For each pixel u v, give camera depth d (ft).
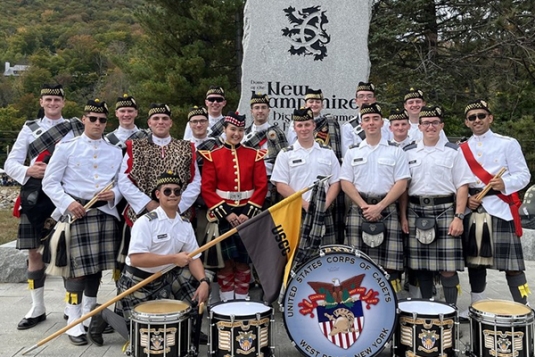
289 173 14.62
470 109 14.65
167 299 12.44
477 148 14.47
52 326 14.88
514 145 14.46
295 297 11.62
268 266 12.00
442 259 13.91
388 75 48.52
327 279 11.66
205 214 15.43
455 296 14.23
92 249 13.62
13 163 14.64
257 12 20.12
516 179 14.12
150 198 14.02
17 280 20.02
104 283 20.43
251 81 20.10
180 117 53.62
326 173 14.49
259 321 11.34
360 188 14.14
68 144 13.99
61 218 13.73
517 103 43.57
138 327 11.39
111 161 14.29
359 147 14.34
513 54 46.98
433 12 48.26
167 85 54.65
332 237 14.80
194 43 56.85
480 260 14.07
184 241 12.62
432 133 14.17
